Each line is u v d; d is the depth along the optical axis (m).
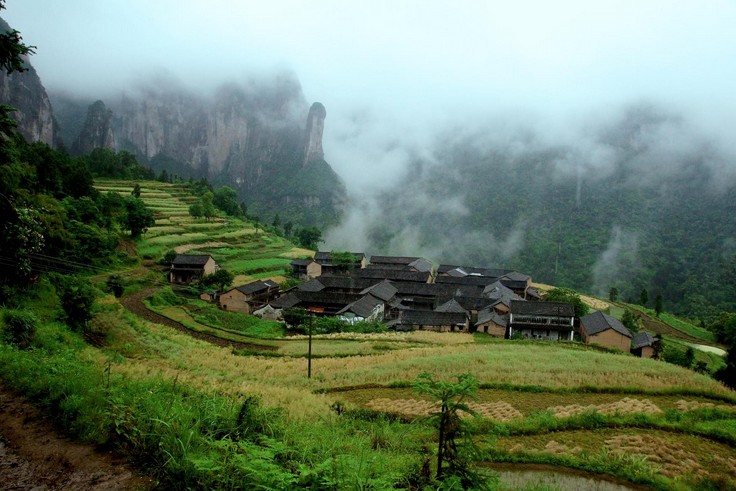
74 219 66.38
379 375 34.31
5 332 19.14
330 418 19.50
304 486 6.72
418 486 9.33
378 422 21.48
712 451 21.73
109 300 46.91
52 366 12.13
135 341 37.56
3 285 30.95
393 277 91.56
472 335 61.44
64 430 8.74
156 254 81.62
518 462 19.30
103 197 84.81
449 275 106.19
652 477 18.27
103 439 8.29
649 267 158.12
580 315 74.06
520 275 103.25
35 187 56.38
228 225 116.94
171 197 126.44
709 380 33.75
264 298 73.56
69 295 34.12
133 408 9.02
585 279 156.25
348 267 97.25
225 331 52.41
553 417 24.31
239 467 6.80
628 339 58.00
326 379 34.00
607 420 24.12
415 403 28.27
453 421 9.20
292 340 51.25
